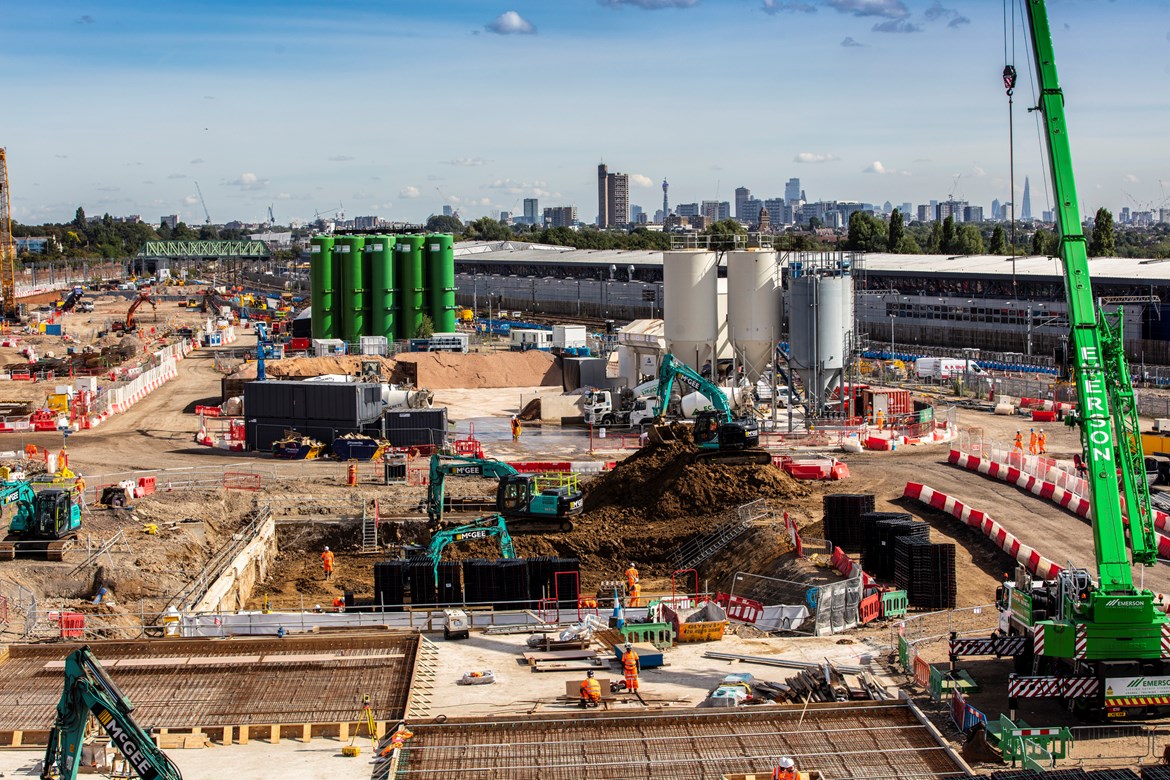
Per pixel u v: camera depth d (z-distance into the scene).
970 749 36.66
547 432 104.38
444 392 131.38
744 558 62.44
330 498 78.88
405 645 48.47
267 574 68.62
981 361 143.50
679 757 36.94
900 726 38.94
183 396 126.75
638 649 47.31
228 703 41.81
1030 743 35.97
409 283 161.00
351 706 41.59
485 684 44.34
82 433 105.00
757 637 49.38
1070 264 41.44
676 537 67.75
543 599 55.84
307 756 37.88
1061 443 92.69
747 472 73.88
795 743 37.84
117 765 36.56
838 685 41.91
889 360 145.88
